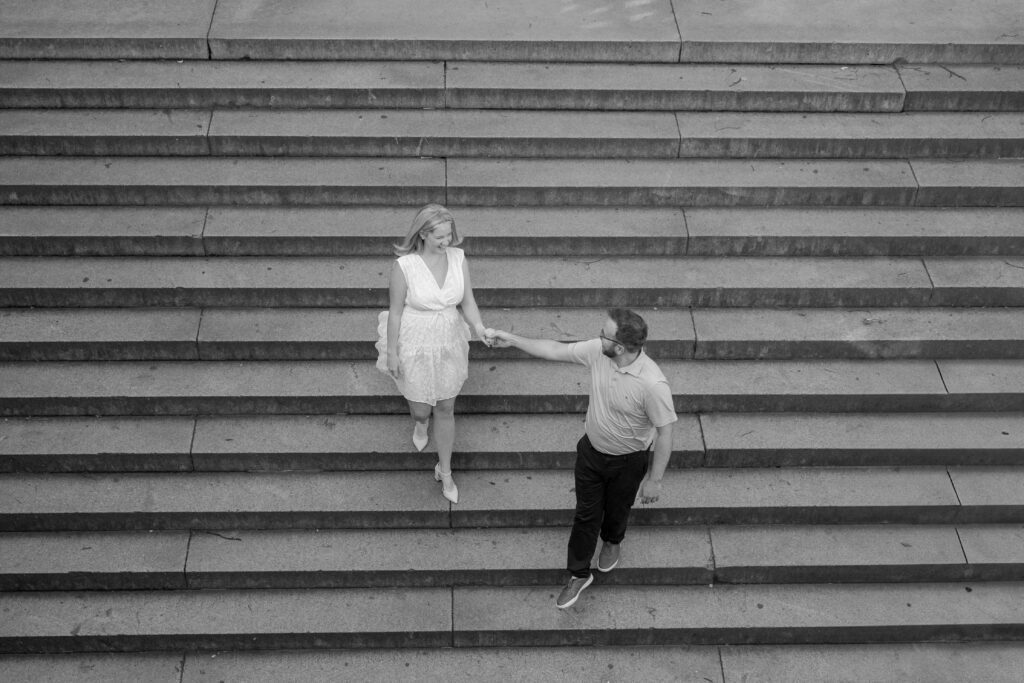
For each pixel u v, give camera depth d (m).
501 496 5.63
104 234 5.98
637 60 6.54
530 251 6.13
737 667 5.42
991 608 5.51
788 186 6.21
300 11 6.59
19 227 6.00
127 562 5.46
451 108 6.41
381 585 5.55
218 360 5.91
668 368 5.95
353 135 6.21
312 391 5.75
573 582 5.40
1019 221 6.25
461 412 5.84
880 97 6.44
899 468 5.82
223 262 6.06
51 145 6.20
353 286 5.94
